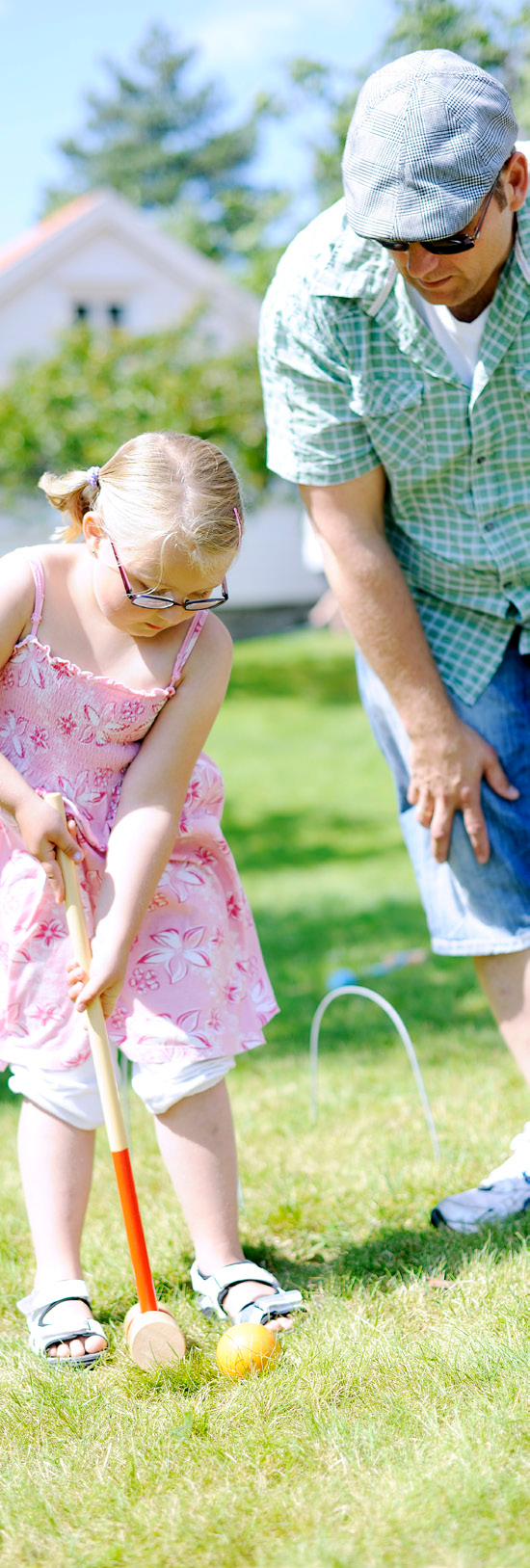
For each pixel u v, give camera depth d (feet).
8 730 7.25
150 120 159.02
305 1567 4.83
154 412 48.98
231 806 34.30
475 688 8.29
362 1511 5.17
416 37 29.60
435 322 7.55
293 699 47.52
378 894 23.57
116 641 7.14
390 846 29.35
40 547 7.22
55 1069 7.07
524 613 8.19
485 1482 5.20
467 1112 10.23
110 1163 9.85
